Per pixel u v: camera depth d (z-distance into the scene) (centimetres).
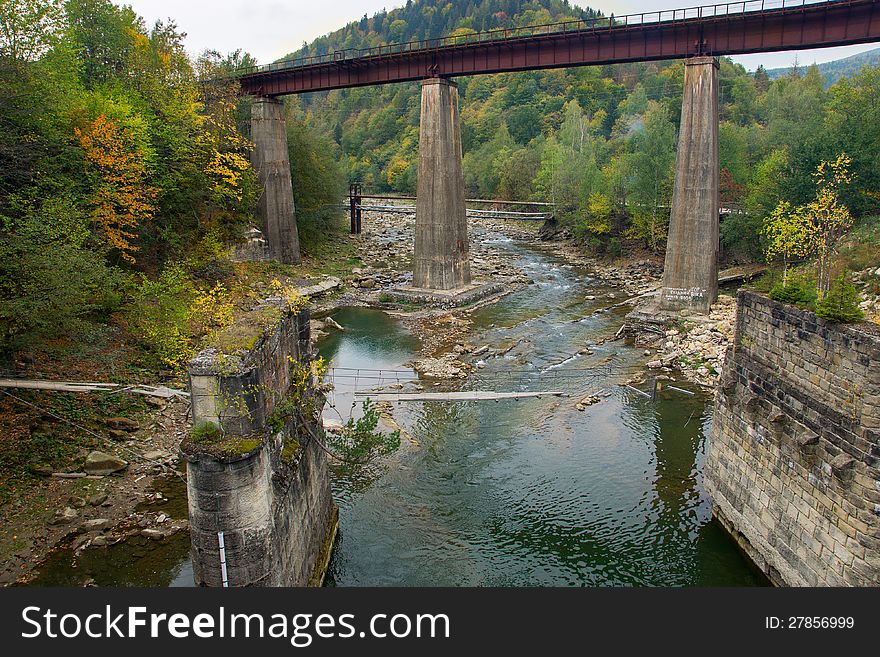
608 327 4538
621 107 13538
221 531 1267
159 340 2920
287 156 6297
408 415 3000
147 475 2209
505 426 2870
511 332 4456
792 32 3959
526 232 9700
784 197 4722
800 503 1553
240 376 1278
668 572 1822
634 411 3009
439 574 1836
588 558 1909
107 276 2706
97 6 4459
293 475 1512
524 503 2234
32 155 2855
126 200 3275
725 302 4647
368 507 2217
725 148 6556
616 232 7456
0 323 2273
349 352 4072
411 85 18500
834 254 3181
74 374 2697
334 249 7369
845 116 5041
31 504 1989
